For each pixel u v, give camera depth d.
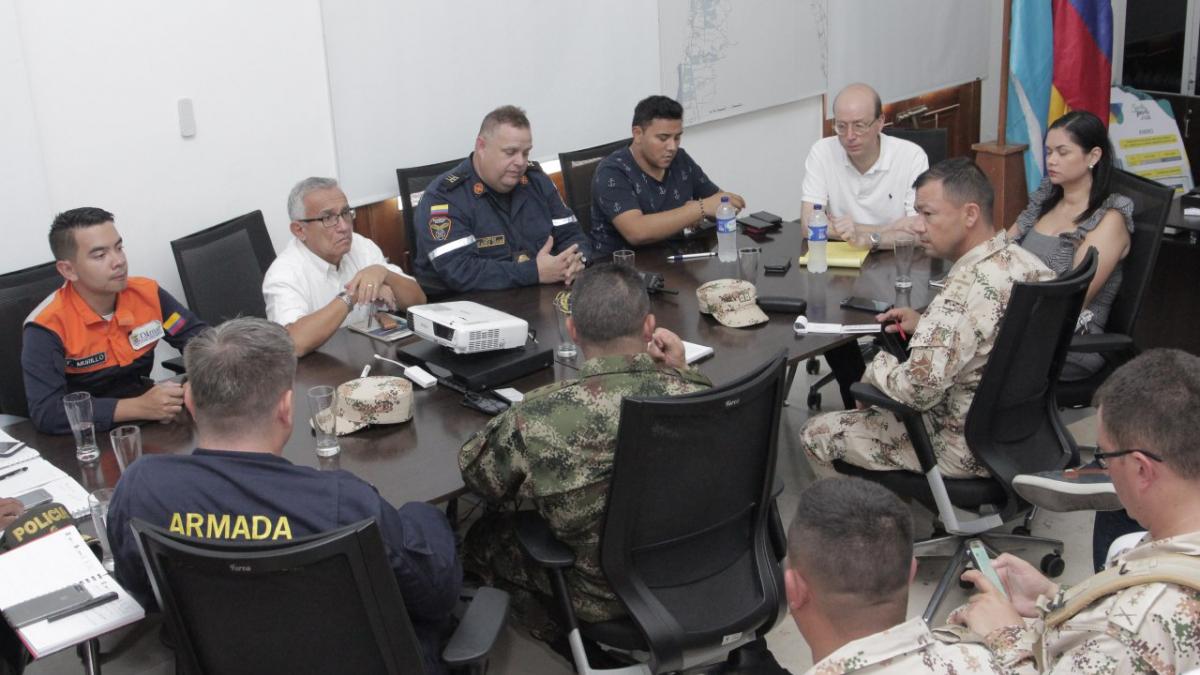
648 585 2.11
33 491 2.19
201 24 3.68
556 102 4.76
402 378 2.59
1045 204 3.52
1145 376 1.46
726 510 2.14
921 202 2.61
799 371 4.36
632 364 2.06
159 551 1.55
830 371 4.30
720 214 3.55
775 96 5.73
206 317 3.52
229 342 1.73
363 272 3.08
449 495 2.13
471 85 4.45
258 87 3.87
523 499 2.20
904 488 2.79
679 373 2.11
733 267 3.51
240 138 3.86
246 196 3.93
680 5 5.12
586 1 4.74
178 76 3.66
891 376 2.57
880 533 1.31
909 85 6.50
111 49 3.49
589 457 2.00
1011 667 1.43
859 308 3.05
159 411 2.52
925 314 2.58
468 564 2.41
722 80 5.43
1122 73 6.97
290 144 4.00
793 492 3.43
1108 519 2.39
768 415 2.10
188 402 1.77
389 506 1.77
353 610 1.62
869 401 2.63
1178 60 6.64
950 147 6.98
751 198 5.86
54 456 2.43
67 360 2.77
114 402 2.53
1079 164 3.29
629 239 3.82
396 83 4.22
